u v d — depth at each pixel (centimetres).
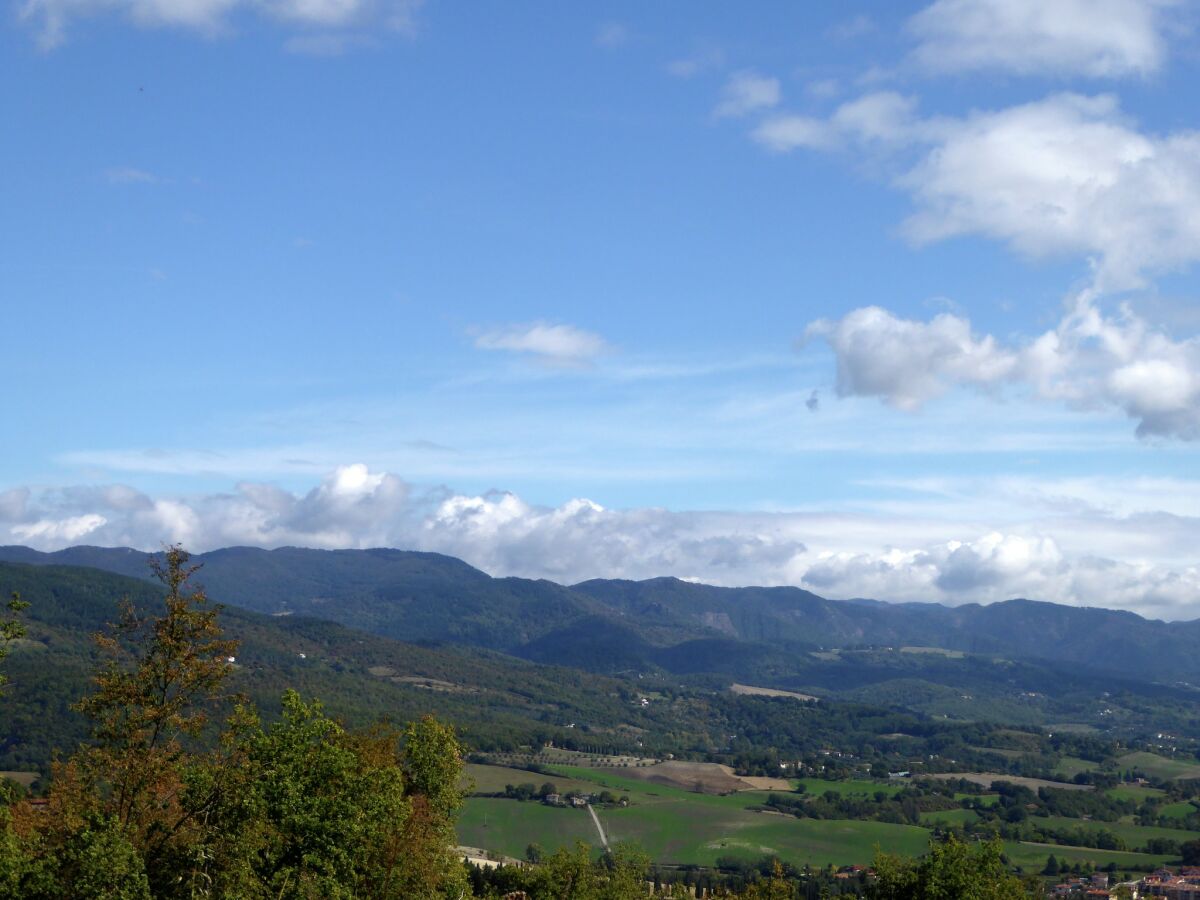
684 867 18175
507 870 11662
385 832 5888
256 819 5034
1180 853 19212
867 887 6894
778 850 19250
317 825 5178
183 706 5003
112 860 4475
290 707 5706
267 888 4975
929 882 6406
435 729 7762
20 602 4884
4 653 4822
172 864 4956
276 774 5225
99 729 4875
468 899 7900
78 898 4506
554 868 10544
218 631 5028
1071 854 18925
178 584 5006
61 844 4744
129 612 5006
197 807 5069
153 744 4972
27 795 5600
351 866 5391
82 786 4969
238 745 5247
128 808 4891
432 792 7581
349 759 5647
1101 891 15425
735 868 18038
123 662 5159
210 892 4956
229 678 5162
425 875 6625
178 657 4931
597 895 10775
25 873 4472
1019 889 6638
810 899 15200
